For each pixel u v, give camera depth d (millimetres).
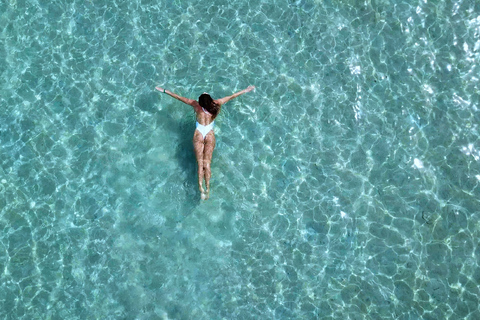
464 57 8055
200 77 7973
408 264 7137
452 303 6980
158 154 7570
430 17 8250
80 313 6922
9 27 8203
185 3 8344
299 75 8008
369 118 7789
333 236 7270
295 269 7137
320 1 8320
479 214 7316
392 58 8094
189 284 7059
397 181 7488
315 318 6961
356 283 7074
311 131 7730
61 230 7219
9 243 7145
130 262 7121
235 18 8297
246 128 7719
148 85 7914
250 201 7395
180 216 7309
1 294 6961
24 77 7934
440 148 7637
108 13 8305
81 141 7625
